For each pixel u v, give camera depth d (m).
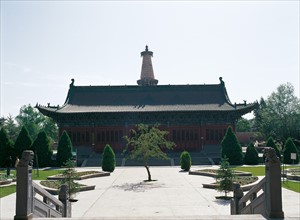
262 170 43.97
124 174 43.19
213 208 21.09
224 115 69.88
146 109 69.25
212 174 38.28
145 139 36.44
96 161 62.16
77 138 70.19
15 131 108.56
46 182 31.88
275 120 92.44
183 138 70.00
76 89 75.69
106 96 74.81
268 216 12.39
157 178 37.97
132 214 19.50
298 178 32.78
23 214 12.20
